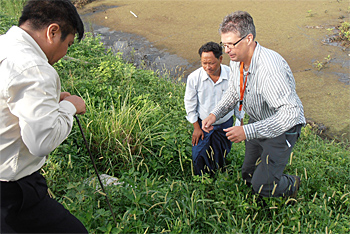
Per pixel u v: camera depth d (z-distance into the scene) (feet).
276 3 31.19
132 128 11.30
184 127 12.77
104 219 7.95
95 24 28.55
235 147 12.99
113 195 8.86
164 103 15.07
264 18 27.58
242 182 10.62
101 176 10.28
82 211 7.95
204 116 10.78
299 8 29.45
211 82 10.41
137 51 23.02
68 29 5.64
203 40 24.26
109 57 19.26
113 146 11.34
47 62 5.52
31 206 5.82
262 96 8.22
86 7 33.32
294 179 9.52
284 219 8.85
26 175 5.77
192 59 21.54
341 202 10.08
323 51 21.63
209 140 10.85
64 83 14.69
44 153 5.20
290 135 8.41
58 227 6.15
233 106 9.76
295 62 20.49
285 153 8.57
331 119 15.48
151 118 12.98
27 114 4.99
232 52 8.00
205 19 28.43
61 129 5.36
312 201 9.37
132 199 8.42
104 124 11.71
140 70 18.13
